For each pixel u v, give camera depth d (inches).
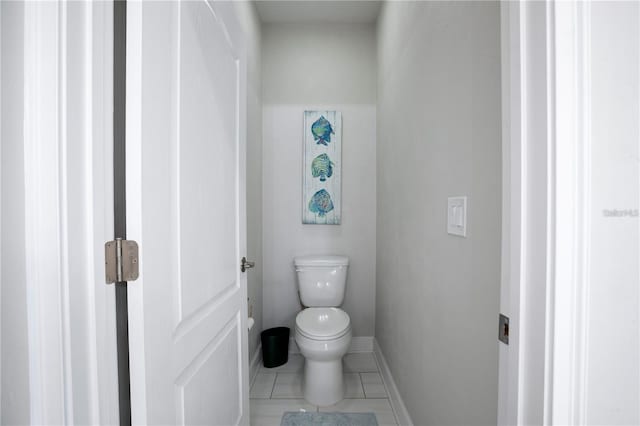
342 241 89.1
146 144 22.5
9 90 16.5
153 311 23.3
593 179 16.2
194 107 30.3
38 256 16.6
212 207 34.9
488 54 28.7
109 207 20.1
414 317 50.6
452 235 36.5
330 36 88.1
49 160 16.8
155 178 23.6
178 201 27.1
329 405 63.5
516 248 18.1
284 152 88.6
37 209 16.6
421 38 47.2
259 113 83.7
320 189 87.4
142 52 21.9
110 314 20.2
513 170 18.4
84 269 18.4
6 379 16.8
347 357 85.6
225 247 39.3
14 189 16.6
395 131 63.7
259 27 83.3
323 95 88.4
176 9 26.8
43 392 16.7
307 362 66.3
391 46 67.4
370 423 58.1
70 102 17.5
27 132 16.4
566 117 16.1
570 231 16.2
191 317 30.2
